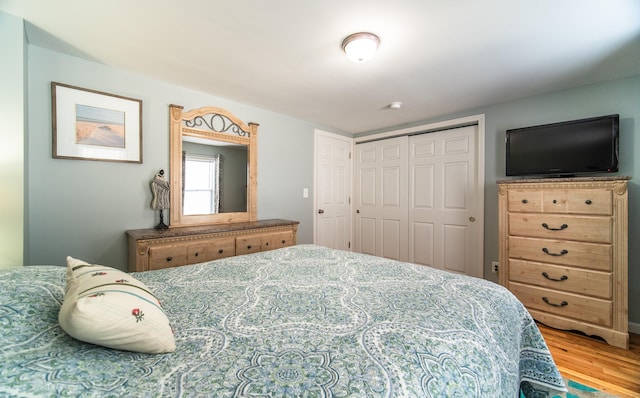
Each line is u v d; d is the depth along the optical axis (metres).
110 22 1.55
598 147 2.21
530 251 2.32
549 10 1.40
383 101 2.83
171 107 2.41
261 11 1.44
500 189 2.48
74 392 0.50
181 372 0.60
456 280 1.31
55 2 1.38
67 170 1.96
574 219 2.12
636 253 2.18
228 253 2.44
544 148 2.47
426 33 1.61
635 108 2.18
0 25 1.46
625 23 1.50
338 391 0.55
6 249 1.50
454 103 2.87
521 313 1.26
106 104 2.09
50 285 0.83
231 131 2.85
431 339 0.76
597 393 1.50
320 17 1.48
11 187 1.51
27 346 0.59
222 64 2.04
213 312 0.94
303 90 2.54
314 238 3.74
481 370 0.72
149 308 0.70
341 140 4.12
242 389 0.54
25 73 1.63
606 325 2.00
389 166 3.90
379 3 1.36
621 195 1.95
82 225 2.02
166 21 1.53
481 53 1.84
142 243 1.97
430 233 3.46
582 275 2.09
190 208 2.55
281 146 3.33
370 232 4.11
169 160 2.43
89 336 0.60
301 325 0.84
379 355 0.68
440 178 3.38
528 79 2.27
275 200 3.28
